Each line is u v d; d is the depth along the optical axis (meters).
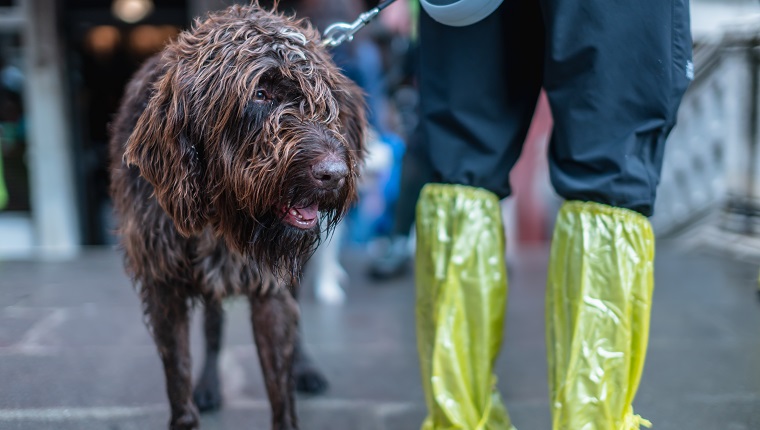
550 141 1.96
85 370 2.87
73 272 4.68
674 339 3.38
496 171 2.01
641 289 1.80
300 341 2.84
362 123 2.11
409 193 4.62
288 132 1.68
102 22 6.28
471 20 1.88
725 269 4.77
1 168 5.86
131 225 2.01
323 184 1.68
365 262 5.32
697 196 5.89
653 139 1.80
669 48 1.72
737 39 5.20
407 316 3.89
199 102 1.69
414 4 4.88
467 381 1.94
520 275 4.84
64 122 6.05
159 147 1.71
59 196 6.09
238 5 1.90
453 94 1.97
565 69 1.78
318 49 1.87
